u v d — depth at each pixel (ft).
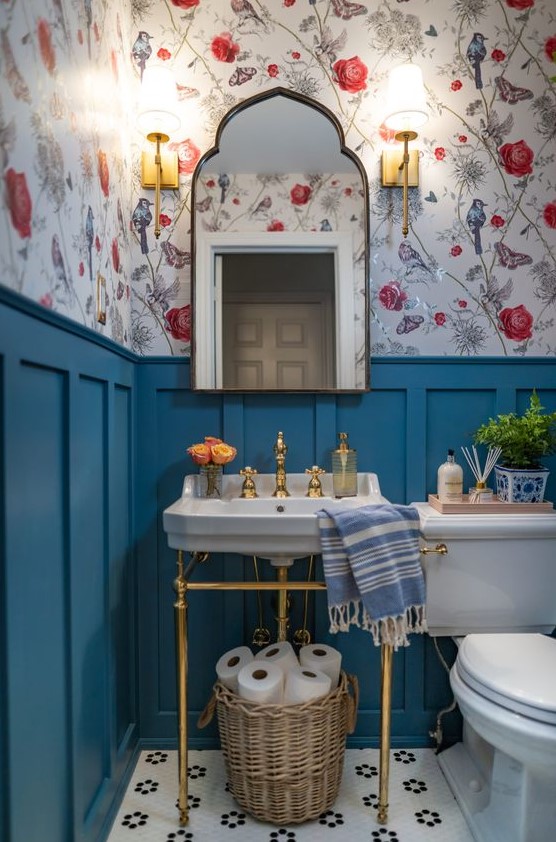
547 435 5.34
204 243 5.56
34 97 3.08
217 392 5.51
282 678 4.66
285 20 5.63
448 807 4.77
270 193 5.59
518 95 5.66
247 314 5.57
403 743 5.66
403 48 5.65
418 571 4.34
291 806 4.50
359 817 4.65
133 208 5.63
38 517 3.15
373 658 5.69
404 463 5.68
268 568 5.70
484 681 3.96
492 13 5.65
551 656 4.29
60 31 3.51
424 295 5.68
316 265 5.57
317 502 5.22
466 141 5.67
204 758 5.48
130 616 5.42
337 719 4.67
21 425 2.91
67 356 3.57
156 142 5.41
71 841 3.61
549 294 5.70
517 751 3.79
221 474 5.34
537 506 5.14
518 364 5.69
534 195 5.68
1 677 2.69
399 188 5.66
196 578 5.67
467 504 5.12
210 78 5.62
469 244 5.68
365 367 5.54
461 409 5.73
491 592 5.06
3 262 2.68
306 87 5.64
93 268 4.26
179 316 5.64
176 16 5.61
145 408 5.59
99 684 4.36
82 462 3.94
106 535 4.52
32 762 3.04
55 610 3.42
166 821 4.59
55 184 3.41
